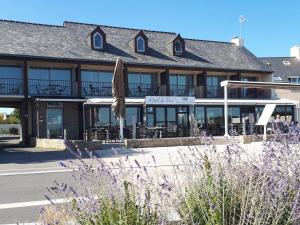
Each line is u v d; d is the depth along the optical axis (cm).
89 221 366
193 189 411
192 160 577
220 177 404
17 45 3003
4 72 2980
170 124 3350
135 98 3284
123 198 372
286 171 412
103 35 3391
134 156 1531
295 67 5328
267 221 351
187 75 3775
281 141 446
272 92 4109
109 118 3172
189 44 3994
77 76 3170
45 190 937
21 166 1427
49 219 433
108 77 3403
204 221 382
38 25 3366
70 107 3094
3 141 3394
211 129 3262
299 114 3491
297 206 363
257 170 406
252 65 4003
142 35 3547
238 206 380
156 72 3619
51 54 3044
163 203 401
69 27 3509
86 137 2844
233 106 3684
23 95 2938
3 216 690
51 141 2314
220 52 4078
